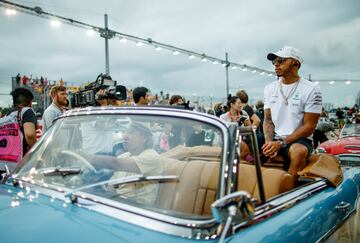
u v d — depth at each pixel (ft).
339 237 8.23
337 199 8.29
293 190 7.27
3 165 12.52
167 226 4.77
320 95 11.07
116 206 5.38
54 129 8.05
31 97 13.37
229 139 5.56
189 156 6.65
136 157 6.84
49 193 6.27
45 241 4.34
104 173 6.50
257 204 5.94
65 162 7.12
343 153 24.68
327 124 29.17
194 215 4.95
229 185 5.22
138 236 4.59
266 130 12.34
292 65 11.35
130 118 7.04
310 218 6.60
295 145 10.14
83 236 4.51
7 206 5.65
